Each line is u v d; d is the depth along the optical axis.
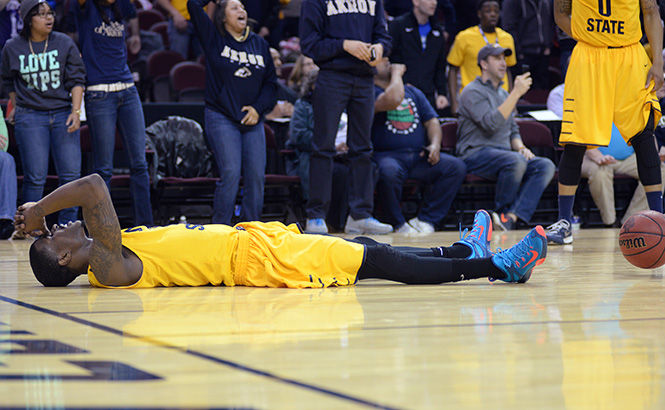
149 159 12.70
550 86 17.69
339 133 13.77
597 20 9.16
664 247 6.94
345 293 5.70
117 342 3.78
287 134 14.51
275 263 6.02
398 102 13.30
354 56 11.98
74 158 11.68
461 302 5.23
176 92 15.88
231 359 3.38
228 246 6.07
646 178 9.52
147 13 19.36
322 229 12.38
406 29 14.84
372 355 3.47
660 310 4.89
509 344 3.74
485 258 6.13
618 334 4.02
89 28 11.40
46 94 11.52
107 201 5.74
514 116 14.98
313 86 13.50
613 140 14.38
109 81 11.42
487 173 13.81
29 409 2.59
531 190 13.76
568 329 4.17
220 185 11.84
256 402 2.68
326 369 3.20
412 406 2.65
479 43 15.20
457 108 15.55
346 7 12.00
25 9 11.27
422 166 13.71
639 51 9.29
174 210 13.62
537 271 7.29
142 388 2.87
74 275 6.09
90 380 2.99
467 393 2.83
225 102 11.70
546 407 2.67
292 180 13.47
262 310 4.87
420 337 3.92
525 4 17.05
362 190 12.82
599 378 3.07
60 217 11.73
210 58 11.68
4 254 9.34
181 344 3.73
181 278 6.07
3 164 11.68
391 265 5.96
